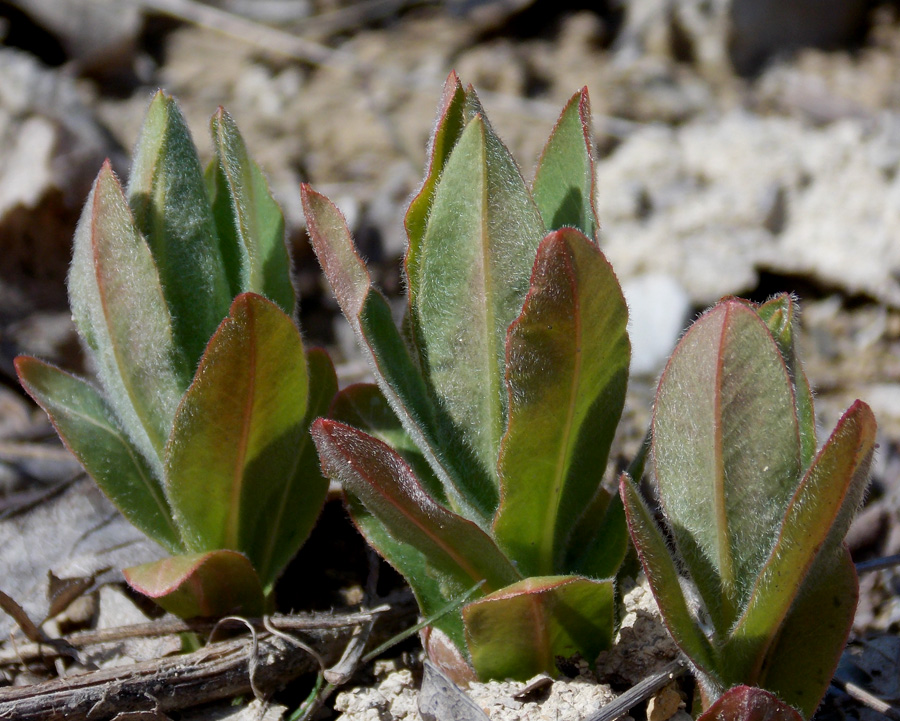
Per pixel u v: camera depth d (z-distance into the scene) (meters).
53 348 0.54
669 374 0.32
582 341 0.32
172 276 0.35
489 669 0.34
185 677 0.35
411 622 0.37
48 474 0.43
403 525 0.33
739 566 0.33
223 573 0.35
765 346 0.32
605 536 0.35
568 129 0.34
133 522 0.36
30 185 0.60
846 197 0.59
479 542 0.33
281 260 0.36
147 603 0.38
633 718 0.34
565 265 0.32
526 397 0.33
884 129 0.63
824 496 0.31
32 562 0.38
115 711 0.35
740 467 0.32
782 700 0.33
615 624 0.36
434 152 0.33
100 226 0.34
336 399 0.36
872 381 0.52
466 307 0.33
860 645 0.37
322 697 0.35
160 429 0.35
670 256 0.59
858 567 0.37
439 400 0.34
